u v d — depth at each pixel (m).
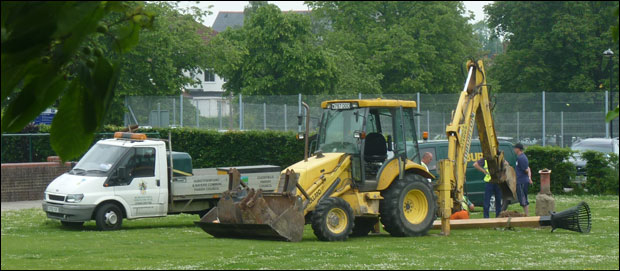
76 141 10.80
